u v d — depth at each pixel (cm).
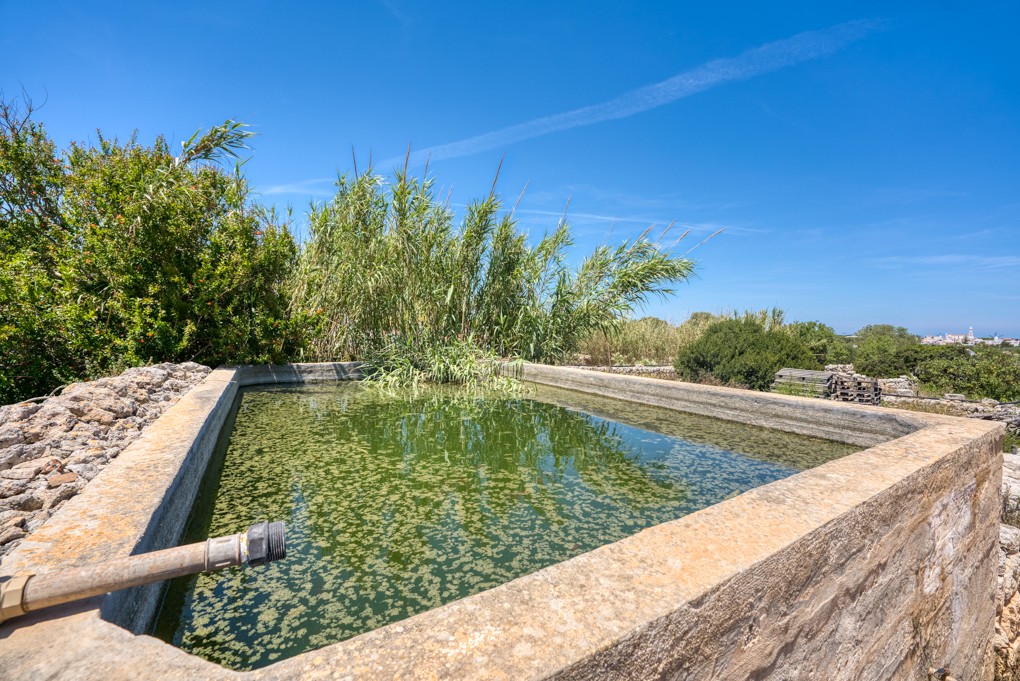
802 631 119
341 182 632
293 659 69
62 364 415
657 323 1168
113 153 543
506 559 175
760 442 315
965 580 207
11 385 375
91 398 257
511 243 625
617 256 691
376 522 204
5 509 147
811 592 120
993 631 241
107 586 80
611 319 713
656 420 373
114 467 161
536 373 553
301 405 423
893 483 150
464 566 170
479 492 238
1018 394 1047
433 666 68
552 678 67
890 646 158
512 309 639
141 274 461
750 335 881
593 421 372
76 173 508
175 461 168
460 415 391
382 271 559
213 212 528
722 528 117
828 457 285
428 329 569
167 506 142
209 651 125
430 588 156
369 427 353
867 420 284
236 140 620
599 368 892
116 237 454
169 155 564
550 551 181
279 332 553
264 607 145
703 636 92
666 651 84
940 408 902
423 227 577
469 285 603
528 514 214
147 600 128
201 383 370
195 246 502
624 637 77
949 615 197
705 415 382
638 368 922
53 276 460
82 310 426
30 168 514
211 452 266
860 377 877
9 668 68
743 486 246
